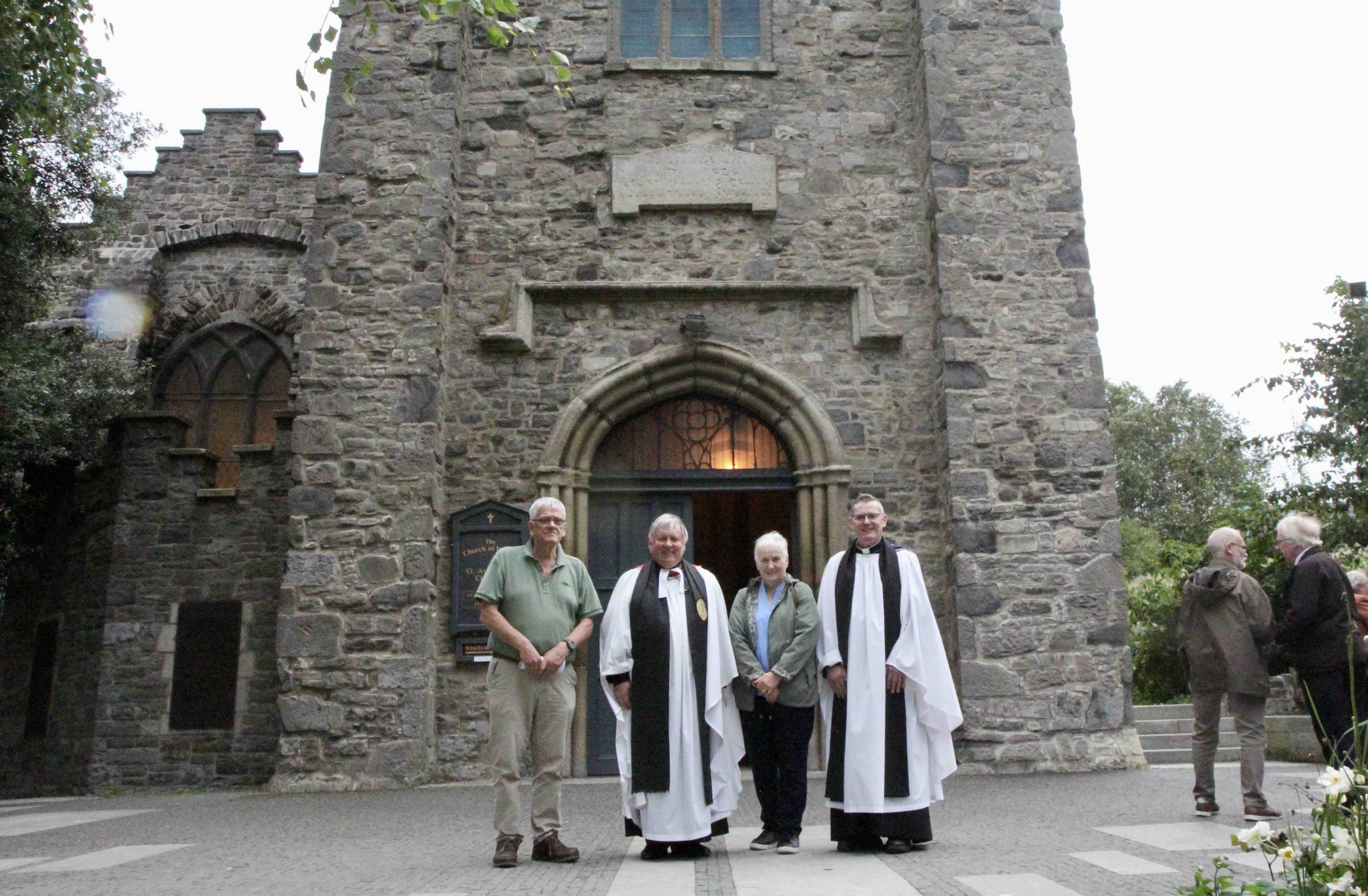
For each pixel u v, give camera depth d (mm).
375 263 9297
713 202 9828
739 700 5000
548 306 9664
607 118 10070
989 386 9133
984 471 8961
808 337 9656
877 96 10203
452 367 9492
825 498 9258
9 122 9547
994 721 8484
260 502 10453
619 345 9594
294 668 8469
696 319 9469
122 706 10070
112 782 9914
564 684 4777
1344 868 2723
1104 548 8836
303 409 8969
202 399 13703
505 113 10070
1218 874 3463
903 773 4742
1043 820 5766
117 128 11898
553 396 9484
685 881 4070
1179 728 10648
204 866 4668
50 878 4383
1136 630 16672
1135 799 6562
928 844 4879
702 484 9594
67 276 13617
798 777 4848
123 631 10219
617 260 9773
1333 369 13961
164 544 10406
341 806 7176
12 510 11438
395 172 9484
